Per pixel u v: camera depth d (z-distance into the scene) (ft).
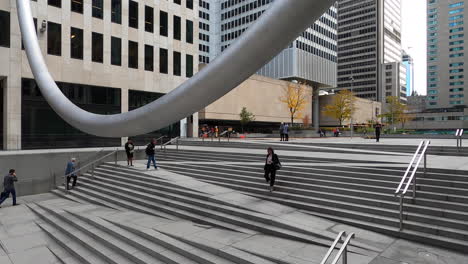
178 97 16.80
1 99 72.90
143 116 18.63
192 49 103.40
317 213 26.02
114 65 83.15
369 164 32.55
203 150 54.39
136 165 50.60
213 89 15.85
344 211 24.98
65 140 74.59
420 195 24.72
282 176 33.14
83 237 26.68
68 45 74.84
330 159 37.99
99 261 22.72
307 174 32.32
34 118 69.77
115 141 83.20
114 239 24.97
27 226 32.81
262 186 32.32
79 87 77.30
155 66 92.32
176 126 100.27
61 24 73.82
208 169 41.09
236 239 22.33
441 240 19.79
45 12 71.31
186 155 53.01
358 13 439.22
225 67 14.67
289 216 25.27
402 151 47.93
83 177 50.57
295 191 29.94
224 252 19.92
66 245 26.11
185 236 23.07
